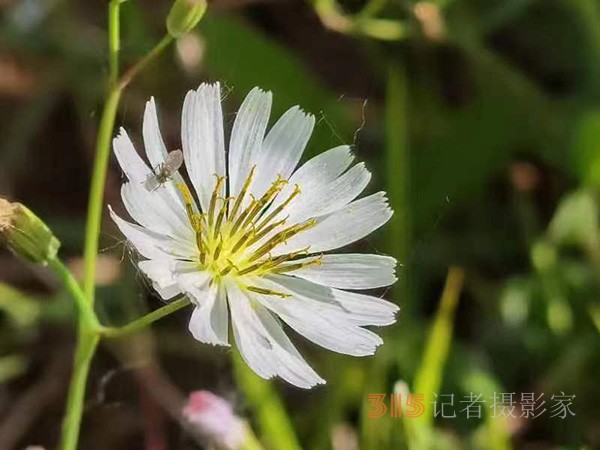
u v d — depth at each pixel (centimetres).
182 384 10
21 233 6
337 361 10
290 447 8
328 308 7
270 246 7
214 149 7
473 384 9
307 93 10
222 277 7
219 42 10
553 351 10
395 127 10
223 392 9
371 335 7
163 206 6
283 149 7
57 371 10
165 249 6
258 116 7
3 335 10
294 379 6
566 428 10
